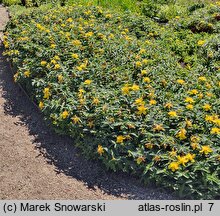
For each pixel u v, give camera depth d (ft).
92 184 4.61
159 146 4.50
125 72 5.50
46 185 4.59
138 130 4.66
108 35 6.50
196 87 5.31
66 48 6.04
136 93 5.06
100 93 5.13
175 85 5.32
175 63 6.04
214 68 5.99
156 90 5.19
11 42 6.67
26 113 5.78
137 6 8.58
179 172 4.29
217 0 8.87
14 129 5.49
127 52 6.00
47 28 6.69
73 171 4.79
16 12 8.55
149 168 4.40
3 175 4.73
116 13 7.54
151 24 7.39
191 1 8.91
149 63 5.77
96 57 5.85
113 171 4.71
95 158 4.82
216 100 5.03
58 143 5.19
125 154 4.61
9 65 6.91
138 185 4.54
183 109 4.84
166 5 8.64
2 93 6.24
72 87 5.40
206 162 4.32
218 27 7.32
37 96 5.59
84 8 7.54
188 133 4.64
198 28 7.39
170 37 7.08
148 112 4.82
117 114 4.78
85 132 4.88
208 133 4.66
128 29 7.11
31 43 6.27
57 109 5.22
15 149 5.13
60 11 7.42
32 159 4.97
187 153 4.42
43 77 5.74
